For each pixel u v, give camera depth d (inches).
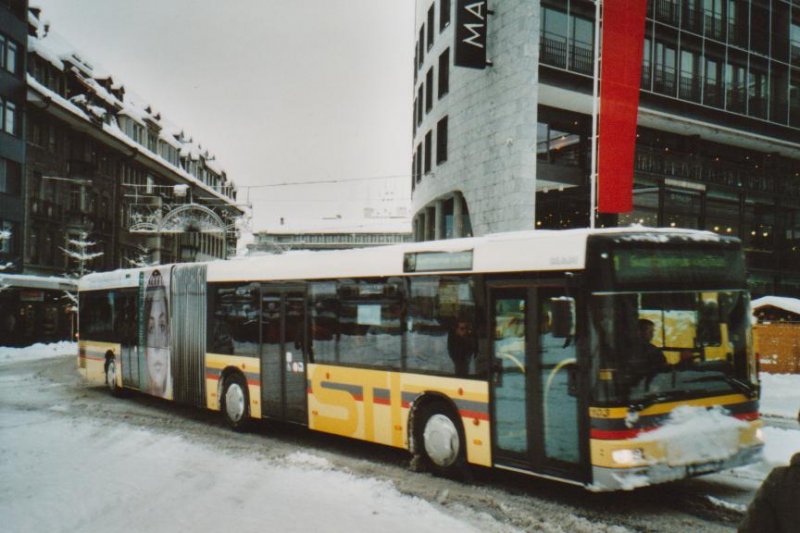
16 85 1508.4
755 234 1311.5
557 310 267.0
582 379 271.6
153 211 2037.4
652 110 1087.0
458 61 912.3
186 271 549.6
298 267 432.8
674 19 1115.3
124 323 649.0
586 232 282.5
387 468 359.9
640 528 256.8
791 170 1378.0
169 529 252.7
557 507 284.8
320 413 407.8
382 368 367.6
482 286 317.7
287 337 437.1
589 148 1023.6
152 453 396.2
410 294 355.6
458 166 1015.6
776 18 1266.0
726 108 1177.4
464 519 267.4
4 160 1482.5
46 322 1637.6
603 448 261.4
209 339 514.6
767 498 104.7
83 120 1736.0
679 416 271.9
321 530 251.1
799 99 1288.1
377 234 3941.9
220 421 523.5
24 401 640.4
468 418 320.2
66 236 1736.0
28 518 266.7
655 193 1128.2
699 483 321.4
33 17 1672.0
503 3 912.9
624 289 271.4
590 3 971.9
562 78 943.7
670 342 277.1
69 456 386.0
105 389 739.4
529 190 876.0
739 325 297.1
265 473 344.2
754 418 292.0
